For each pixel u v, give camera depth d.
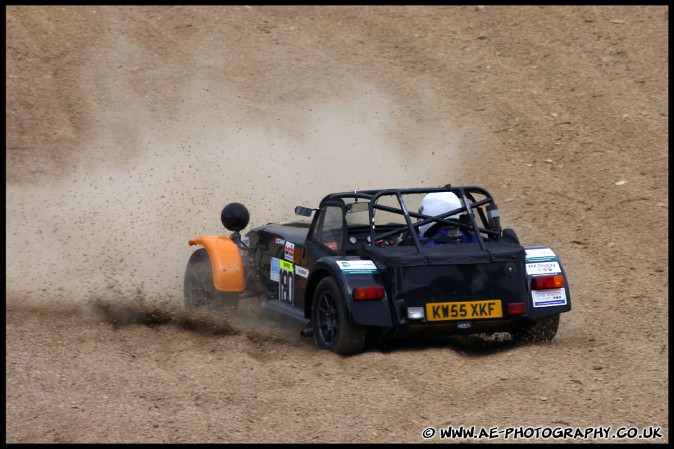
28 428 23.61
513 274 29.08
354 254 31.06
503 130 58.69
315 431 23.27
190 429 23.45
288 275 33.97
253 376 27.41
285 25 76.56
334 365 28.25
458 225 30.91
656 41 70.12
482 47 71.69
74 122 60.75
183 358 29.33
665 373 27.31
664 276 39.44
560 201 48.91
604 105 60.81
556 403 24.97
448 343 31.62
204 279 35.59
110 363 28.70
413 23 76.62
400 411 24.53
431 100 64.12
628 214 46.84
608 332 32.41
